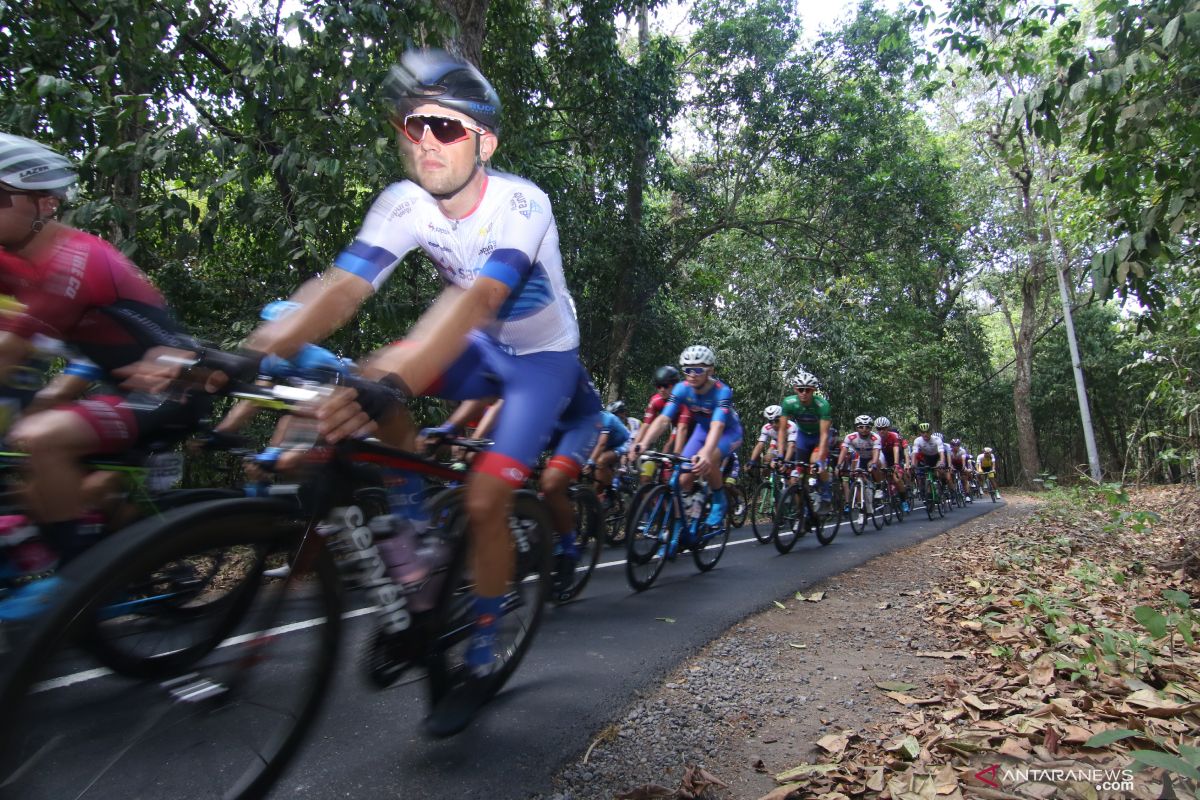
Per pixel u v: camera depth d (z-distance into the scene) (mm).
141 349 2205
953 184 22797
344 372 1859
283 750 1846
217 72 6637
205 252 6594
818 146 16031
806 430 8328
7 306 1881
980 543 8469
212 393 1740
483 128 2420
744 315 15742
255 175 5570
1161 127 4898
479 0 7738
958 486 15977
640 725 2814
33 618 1354
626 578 5465
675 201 17469
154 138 5043
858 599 5129
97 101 5230
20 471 1716
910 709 2982
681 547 5656
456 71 2350
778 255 16984
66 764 1453
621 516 6852
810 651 3832
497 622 2582
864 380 16828
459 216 2467
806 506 7797
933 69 6914
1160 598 4961
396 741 2598
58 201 2102
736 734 2770
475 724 2758
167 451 1977
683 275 17359
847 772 2400
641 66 12164
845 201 16156
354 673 3238
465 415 3615
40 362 2020
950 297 27562
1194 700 2801
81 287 2064
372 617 2166
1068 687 3064
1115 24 4480
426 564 2271
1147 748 2422
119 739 1548
